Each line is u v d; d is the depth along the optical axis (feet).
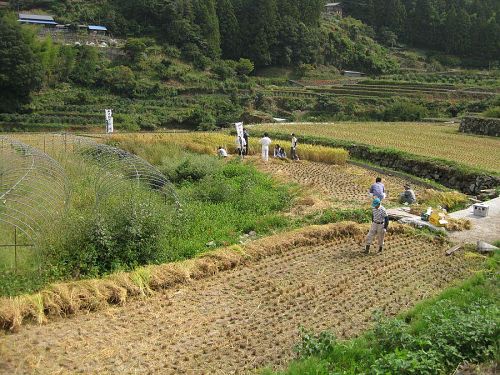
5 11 253.85
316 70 294.05
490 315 29.09
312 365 26.35
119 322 33.06
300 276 41.70
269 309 35.81
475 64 307.17
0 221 39.50
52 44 216.95
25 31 203.21
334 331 32.86
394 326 29.40
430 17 336.49
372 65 299.99
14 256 38.34
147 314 34.35
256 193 65.26
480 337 26.78
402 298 38.19
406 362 24.30
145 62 247.70
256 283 39.99
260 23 285.84
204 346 30.63
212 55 275.80
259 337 31.91
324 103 226.58
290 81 274.16
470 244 49.80
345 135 127.95
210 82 248.32
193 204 59.88
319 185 78.33
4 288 34.73
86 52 232.32
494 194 71.05
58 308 33.09
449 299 35.19
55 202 46.11
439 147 111.34
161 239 44.62
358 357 28.19
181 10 279.28
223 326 33.19
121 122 188.75
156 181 57.98
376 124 158.71
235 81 257.34
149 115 199.82
